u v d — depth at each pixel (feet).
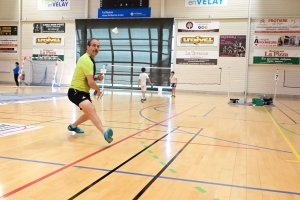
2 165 10.88
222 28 63.82
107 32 69.31
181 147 14.65
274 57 61.62
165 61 66.69
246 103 42.45
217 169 11.25
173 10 66.39
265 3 61.57
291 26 60.49
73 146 14.17
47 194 8.33
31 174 10.00
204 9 64.59
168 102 41.88
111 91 62.90
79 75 15.08
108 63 70.38
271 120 26.16
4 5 75.05
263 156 13.44
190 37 65.51
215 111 31.99
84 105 14.69
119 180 9.69
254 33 62.34
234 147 15.06
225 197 8.54
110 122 21.81
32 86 68.18
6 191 8.47
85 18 70.54
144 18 66.80
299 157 13.38
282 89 61.57
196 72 65.51
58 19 72.38
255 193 8.95
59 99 38.55
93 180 9.61
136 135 17.29
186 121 23.63
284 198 8.62
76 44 71.77
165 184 9.45
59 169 10.63
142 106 34.78
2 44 75.56
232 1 63.00
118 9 68.69
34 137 15.80
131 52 68.64
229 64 63.72
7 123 19.57
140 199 8.20
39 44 73.92
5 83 75.72
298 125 23.70
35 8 73.72
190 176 10.32
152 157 12.64
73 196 8.25
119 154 12.97
